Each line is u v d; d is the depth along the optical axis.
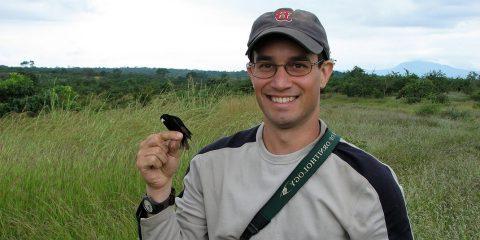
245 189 0.89
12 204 2.69
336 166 0.86
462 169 4.22
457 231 2.48
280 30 0.85
